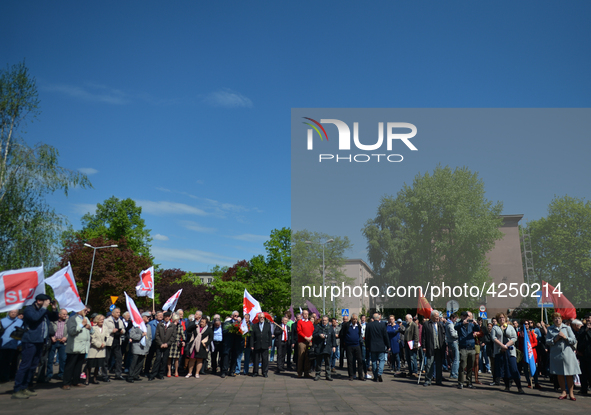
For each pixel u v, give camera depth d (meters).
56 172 22.34
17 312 11.41
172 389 10.73
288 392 10.53
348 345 13.70
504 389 11.67
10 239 21.66
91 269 39.53
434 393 10.74
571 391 9.85
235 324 13.84
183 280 65.94
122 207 50.88
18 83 22.69
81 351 10.66
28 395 9.20
